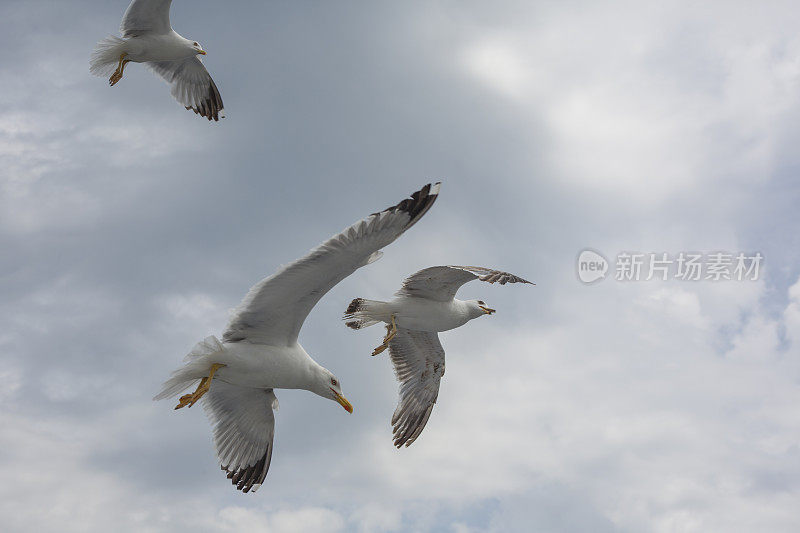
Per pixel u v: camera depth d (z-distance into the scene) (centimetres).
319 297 935
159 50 1680
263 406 1080
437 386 1588
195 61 1836
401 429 1543
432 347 1555
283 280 910
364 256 885
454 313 1446
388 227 855
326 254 879
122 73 1680
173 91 1870
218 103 1897
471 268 1381
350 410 1002
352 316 1438
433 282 1411
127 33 1661
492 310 1487
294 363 980
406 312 1427
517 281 1380
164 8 1634
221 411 1084
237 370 963
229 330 961
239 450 1093
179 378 955
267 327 965
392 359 1560
